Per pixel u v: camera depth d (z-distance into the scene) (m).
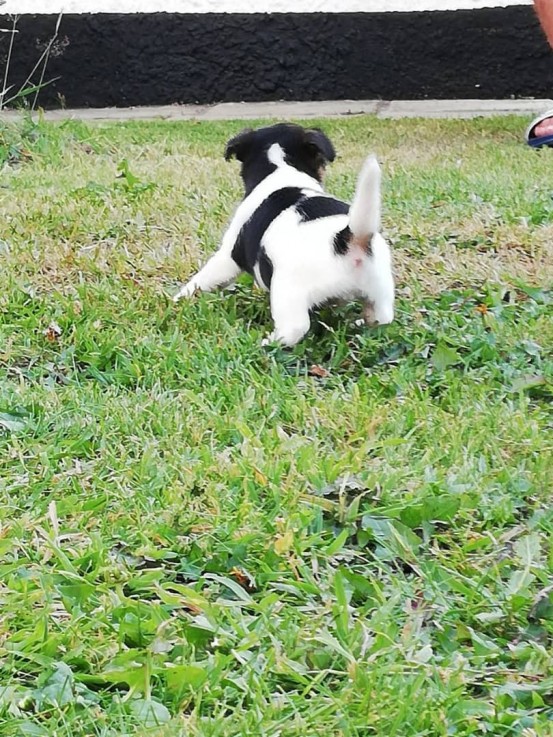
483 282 1.55
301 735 0.74
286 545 0.93
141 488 1.02
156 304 1.45
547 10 1.38
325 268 1.30
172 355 1.28
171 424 1.13
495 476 1.05
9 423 1.14
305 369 1.27
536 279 1.57
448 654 0.83
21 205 1.88
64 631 0.83
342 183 2.07
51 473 1.05
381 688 0.78
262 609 0.86
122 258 1.62
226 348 1.31
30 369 1.29
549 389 1.24
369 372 1.28
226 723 0.74
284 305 1.31
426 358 1.32
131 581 0.90
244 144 1.52
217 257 1.48
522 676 0.81
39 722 0.76
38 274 1.57
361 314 1.40
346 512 0.98
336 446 1.12
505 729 0.75
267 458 1.06
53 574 0.90
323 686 0.79
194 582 0.91
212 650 0.83
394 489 1.02
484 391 1.22
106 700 0.78
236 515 0.97
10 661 0.81
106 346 1.31
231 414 1.16
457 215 1.85
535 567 0.91
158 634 0.83
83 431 1.13
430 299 1.49
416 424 1.15
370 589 0.89
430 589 0.89
